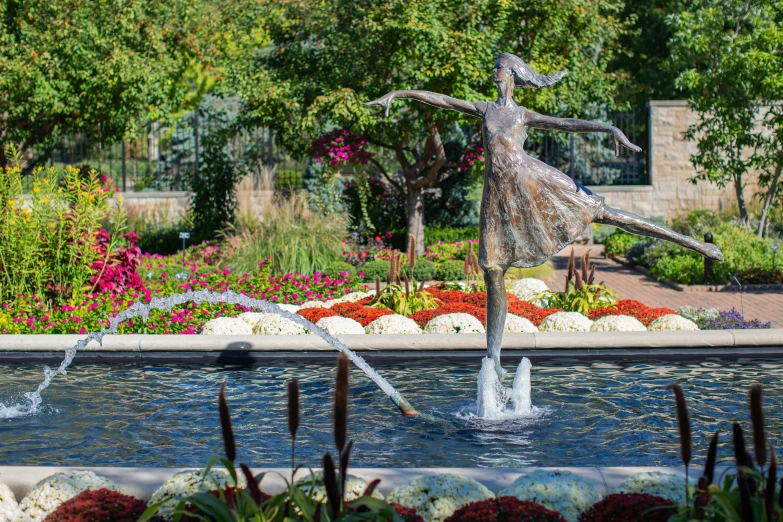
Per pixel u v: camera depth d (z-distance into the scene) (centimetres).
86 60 1809
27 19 1862
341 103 1708
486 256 726
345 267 1538
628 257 1886
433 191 2391
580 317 1031
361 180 2052
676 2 2862
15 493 487
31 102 1812
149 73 1816
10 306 1123
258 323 1038
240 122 2022
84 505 439
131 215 2105
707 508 371
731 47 1752
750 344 934
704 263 1544
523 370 761
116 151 2595
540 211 705
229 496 381
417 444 664
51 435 686
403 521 392
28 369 920
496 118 720
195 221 2092
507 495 454
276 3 1894
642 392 806
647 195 2347
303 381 858
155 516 434
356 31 1753
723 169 1844
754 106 1836
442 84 1764
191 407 764
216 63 1977
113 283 1234
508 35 1864
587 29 1861
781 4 1755
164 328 1047
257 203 2070
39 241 1173
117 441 671
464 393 813
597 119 2344
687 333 940
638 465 612
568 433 688
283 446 657
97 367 926
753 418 339
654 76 2881
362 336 942
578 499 451
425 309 1127
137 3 1864
